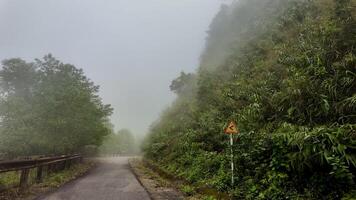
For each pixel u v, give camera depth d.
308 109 8.90
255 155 8.70
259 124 10.82
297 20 17.45
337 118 8.09
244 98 14.26
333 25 11.62
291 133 7.68
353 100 7.64
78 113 22.88
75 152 27.78
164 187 11.82
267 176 7.85
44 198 9.12
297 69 10.98
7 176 11.79
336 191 6.23
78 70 25.81
